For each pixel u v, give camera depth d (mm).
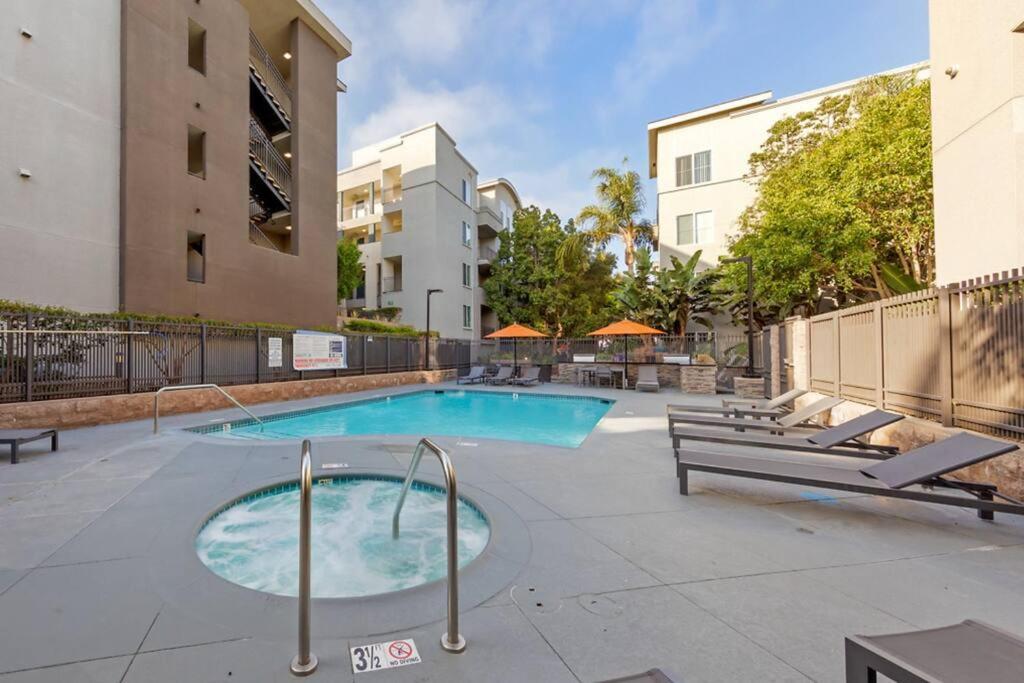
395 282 25094
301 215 16703
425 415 11984
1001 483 4066
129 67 11367
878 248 14438
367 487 4840
